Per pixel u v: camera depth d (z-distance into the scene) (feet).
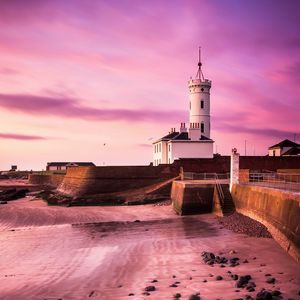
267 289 48.85
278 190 86.99
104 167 201.16
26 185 310.65
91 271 64.59
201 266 62.95
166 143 242.99
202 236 91.20
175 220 122.21
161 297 48.29
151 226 112.78
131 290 52.37
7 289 56.70
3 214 152.97
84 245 87.92
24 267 69.62
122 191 195.93
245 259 66.74
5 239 98.48
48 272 65.46
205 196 133.39
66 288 55.77
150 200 179.22
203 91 284.41
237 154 127.13
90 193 200.34
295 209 71.72
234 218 111.75
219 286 51.24
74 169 228.43
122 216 139.74
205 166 190.08
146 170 195.93
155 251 76.84
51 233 107.34
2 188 295.28
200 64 303.68
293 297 45.34
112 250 80.43
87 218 138.00
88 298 50.37
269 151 270.26
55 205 185.47
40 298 51.83
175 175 192.54
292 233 70.90
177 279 56.18
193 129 232.12
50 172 392.88
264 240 82.12
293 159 182.80
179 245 81.61
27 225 126.11
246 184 121.60
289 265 61.72
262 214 96.73
